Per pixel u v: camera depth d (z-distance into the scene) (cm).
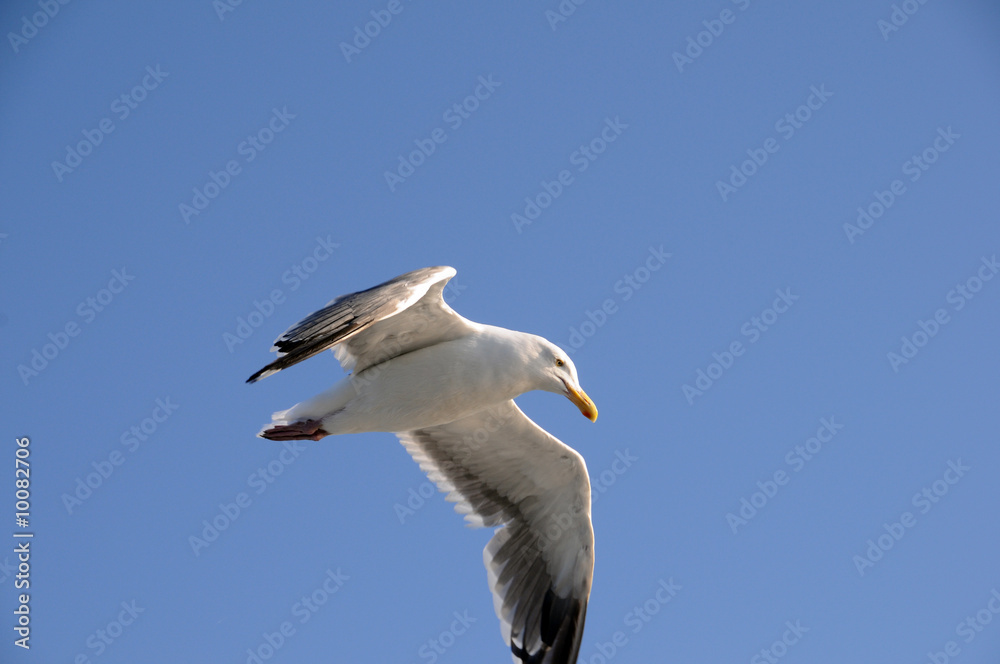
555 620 1399
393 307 1080
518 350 1239
